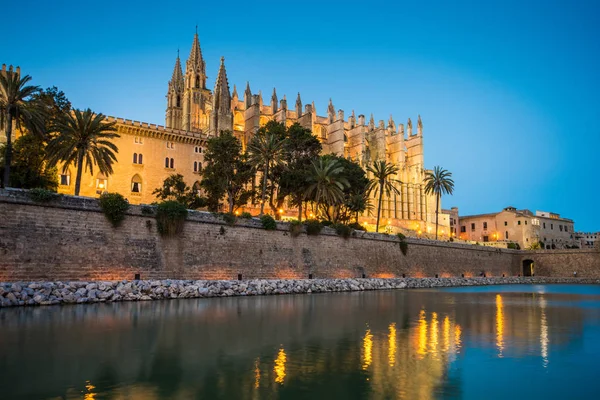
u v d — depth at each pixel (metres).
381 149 147.12
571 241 165.62
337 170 70.88
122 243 42.75
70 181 81.06
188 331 23.67
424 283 71.00
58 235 38.94
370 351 19.73
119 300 36.81
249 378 15.60
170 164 92.62
